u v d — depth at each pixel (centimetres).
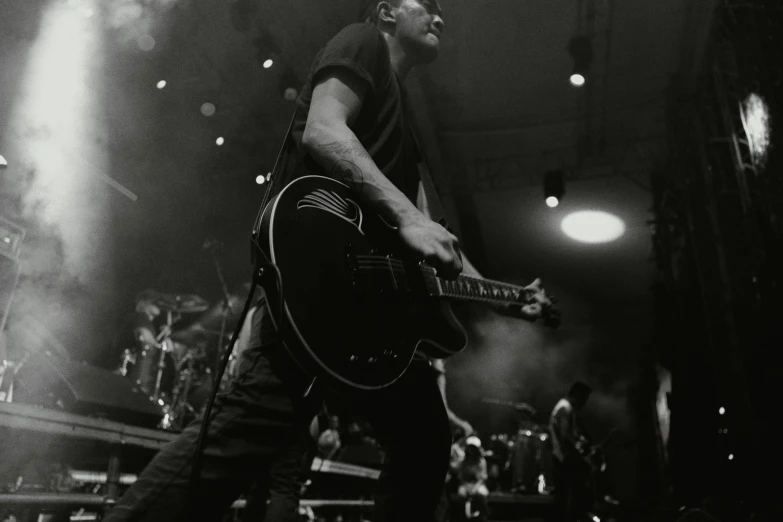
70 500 237
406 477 131
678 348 974
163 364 547
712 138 763
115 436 258
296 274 103
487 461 980
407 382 129
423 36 157
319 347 102
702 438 843
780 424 551
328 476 632
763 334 586
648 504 775
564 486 620
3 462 255
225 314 598
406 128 147
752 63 616
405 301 125
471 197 1223
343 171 114
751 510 530
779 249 559
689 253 941
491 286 174
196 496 97
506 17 789
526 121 994
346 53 126
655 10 778
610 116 993
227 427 102
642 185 1096
